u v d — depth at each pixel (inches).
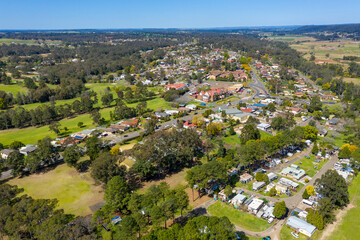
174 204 2679.6
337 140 5172.2
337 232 2699.3
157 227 2539.4
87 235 2316.7
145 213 2778.1
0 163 4025.6
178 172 4082.2
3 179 3939.5
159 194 2891.2
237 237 2546.8
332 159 4382.4
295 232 2696.9
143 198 2812.5
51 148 4360.2
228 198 3299.7
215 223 2282.2
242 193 3432.6
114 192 2938.0
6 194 2952.8
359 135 5078.7
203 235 2218.3
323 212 2817.4
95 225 2618.1
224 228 2236.7
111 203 2918.3
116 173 3508.9
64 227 2347.4
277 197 3334.2
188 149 4119.1
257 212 3006.9
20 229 2401.6
